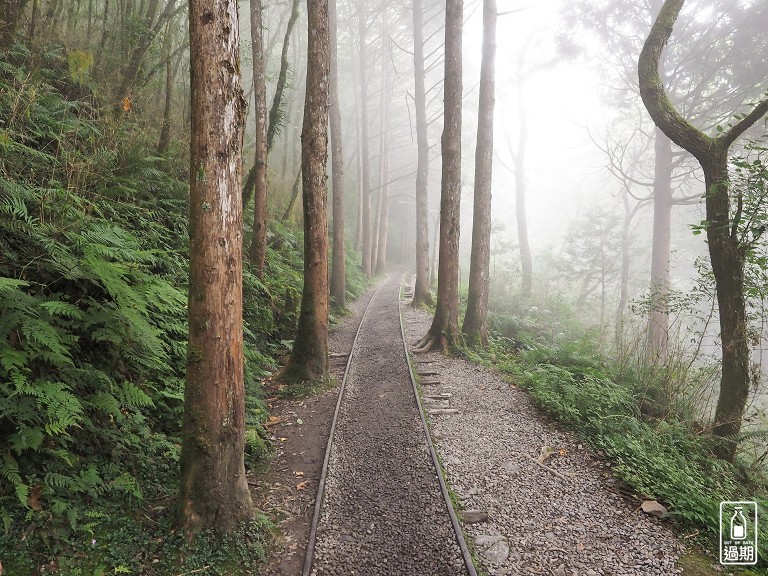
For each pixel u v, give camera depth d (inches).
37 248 199.3
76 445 175.8
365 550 176.6
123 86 402.9
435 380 371.2
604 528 193.9
